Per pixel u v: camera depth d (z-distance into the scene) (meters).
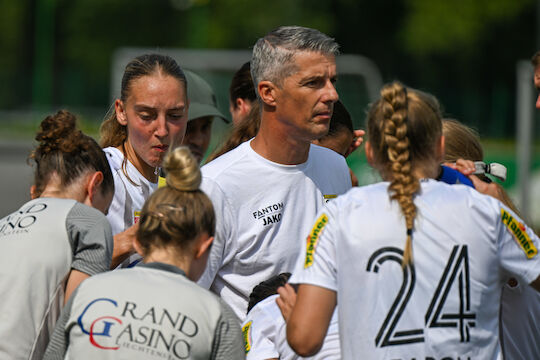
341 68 45.62
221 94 41.94
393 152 8.74
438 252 8.60
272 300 10.99
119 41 148.00
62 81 122.00
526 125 36.50
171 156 9.07
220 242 11.68
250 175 12.09
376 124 9.00
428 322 8.54
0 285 9.67
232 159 12.26
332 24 117.50
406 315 8.55
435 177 9.51
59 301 9.82
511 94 78.69
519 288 10.45
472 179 10.40
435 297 8.56
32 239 9.84
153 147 12.20
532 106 39.44
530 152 36.59
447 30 110.06
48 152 10.54
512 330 10.55
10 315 9.59
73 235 9.92
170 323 8.56
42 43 147.00
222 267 12.16
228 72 42.97
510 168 41.53
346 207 8.91
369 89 45.44
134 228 11.55
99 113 120.00
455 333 8.57
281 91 11.52
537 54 13.01
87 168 10.53
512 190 41.38
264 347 10.70
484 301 8.74
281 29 11.64
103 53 147.50
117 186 12.41
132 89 12.11
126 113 12.30
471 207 8.80
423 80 120.56
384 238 8.63
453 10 110.19
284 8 117.19
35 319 9.69
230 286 12.18
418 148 8.88
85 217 10.07
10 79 119.06
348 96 45.38
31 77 120.44
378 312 8.59
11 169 72.50
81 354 8.52
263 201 12.10
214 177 12.02
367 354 8.62
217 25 120.56
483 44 116.62
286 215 12.24
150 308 8.62
